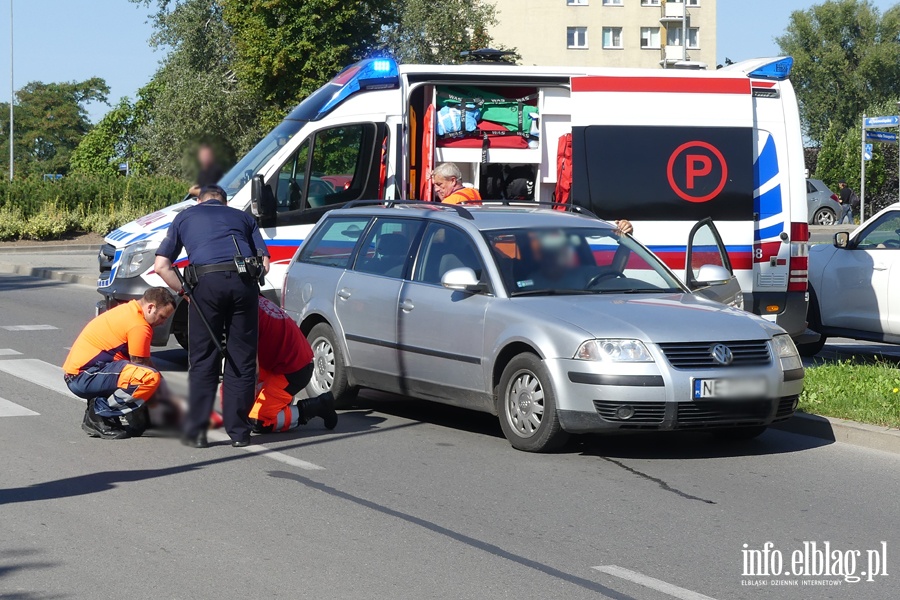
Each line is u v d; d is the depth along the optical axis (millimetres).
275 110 45688
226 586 5227
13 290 22078
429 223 9508
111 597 5070
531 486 7316
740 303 9867
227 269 8203
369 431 9133
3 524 6250
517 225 9211
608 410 7766
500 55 13492
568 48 79875
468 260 9000
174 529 6191
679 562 5758
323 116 12742
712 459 8250
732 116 12344
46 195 37062
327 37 45031
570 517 6578
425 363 9078
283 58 44750
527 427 8242
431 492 7113
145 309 8586
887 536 6324
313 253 10641
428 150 12531
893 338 13438
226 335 8430
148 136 53062
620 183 12125
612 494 7152
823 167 54812
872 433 8711
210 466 7773
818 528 6461
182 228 8328
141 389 8438
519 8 79438
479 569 5551
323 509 6660
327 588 5215
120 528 6199
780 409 8203
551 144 12891
